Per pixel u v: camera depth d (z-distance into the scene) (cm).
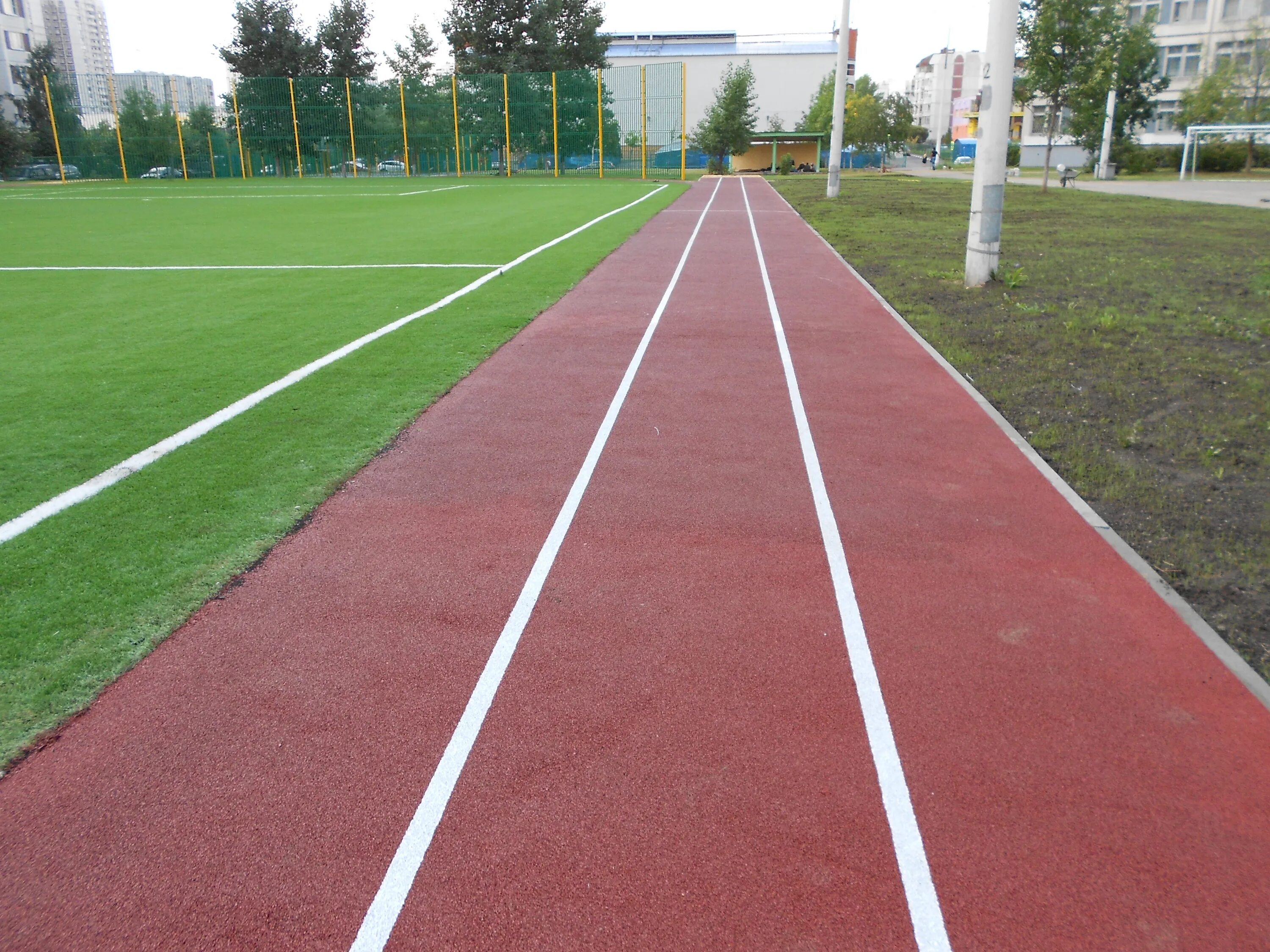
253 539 470
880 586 429
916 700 344
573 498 528
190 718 331
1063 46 2969
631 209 2608
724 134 5816
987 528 495
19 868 266
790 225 2147
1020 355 886
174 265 1488
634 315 1052
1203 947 241
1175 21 7156
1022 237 1920
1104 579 439
